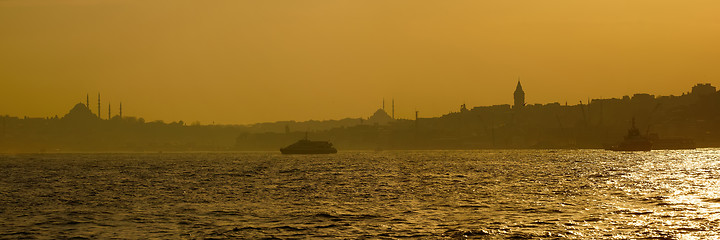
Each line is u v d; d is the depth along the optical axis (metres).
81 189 168.25
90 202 131.50
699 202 117.38
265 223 97.44
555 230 86.88
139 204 126.31
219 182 192.12
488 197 133.00
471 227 90.44
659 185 162.75
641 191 144.00
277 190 158.38
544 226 90.44
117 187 174.62
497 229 88.38
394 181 188.88
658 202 118.38
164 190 162.12
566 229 87.62
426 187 163.38
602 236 82.12
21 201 134.88
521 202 122.12
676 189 148.88
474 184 173.12
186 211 113.38
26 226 96.94
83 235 88.69
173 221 100.62
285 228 92.31
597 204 116.69
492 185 168.75
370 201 127.50
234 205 122.81
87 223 99.44
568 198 129.12
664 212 103.19
